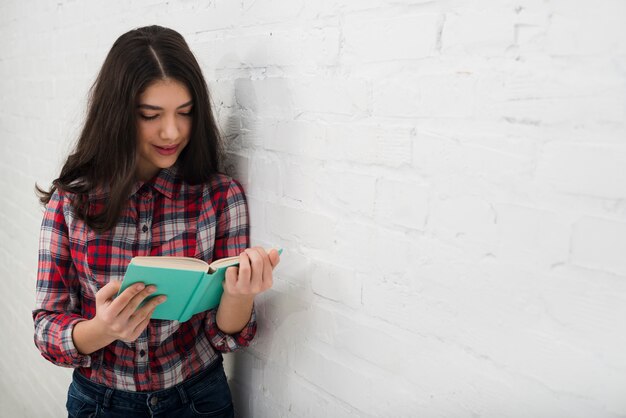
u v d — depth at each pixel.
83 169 0.99
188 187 1.05
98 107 0.94
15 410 2.34
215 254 1.08
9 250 2.35
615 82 0.56
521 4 0.62
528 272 0.65
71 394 1.08
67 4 1.64
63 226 1.00
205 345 1.11
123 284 0.80
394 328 0.83
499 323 0.69
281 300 1.04
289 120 0.96
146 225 1.01
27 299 2.19
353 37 0.81
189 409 1.08
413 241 0.78
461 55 0.68
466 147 0.69
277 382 1.09
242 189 1.09
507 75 0.64
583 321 0.61
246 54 1.03
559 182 0.61
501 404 0.70
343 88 0.84
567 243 0.61
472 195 0.69
